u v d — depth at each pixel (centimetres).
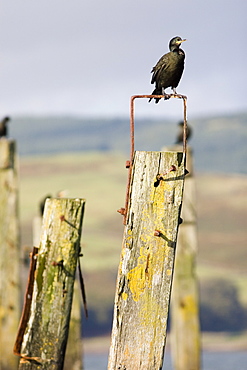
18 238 1738
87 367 4691
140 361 866
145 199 872
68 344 1511
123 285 871
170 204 872
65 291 1031
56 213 1038
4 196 1727
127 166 884
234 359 5384
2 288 1750
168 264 871
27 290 1035
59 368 1025
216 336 7538
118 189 13962
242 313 7919
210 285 8169
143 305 869
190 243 1606
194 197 1599
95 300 7531
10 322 1755
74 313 1521
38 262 1034
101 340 7119
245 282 8419
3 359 1755
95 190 13800
